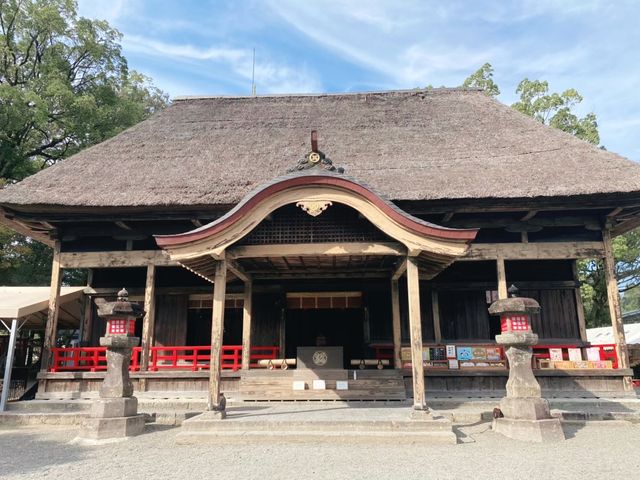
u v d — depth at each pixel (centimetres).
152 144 1332
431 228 709
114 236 1178
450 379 1049
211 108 1596
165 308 1241
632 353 1711
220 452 607
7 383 966
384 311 1211
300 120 1479
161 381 1064
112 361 770
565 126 2119
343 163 1190
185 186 1088
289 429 680
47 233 1240
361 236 773
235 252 765
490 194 997
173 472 518
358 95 1647
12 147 2078
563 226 1132
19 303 1050
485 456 578
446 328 1194
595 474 503
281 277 1088
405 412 771
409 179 1081
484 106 1477
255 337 1233
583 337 1155
